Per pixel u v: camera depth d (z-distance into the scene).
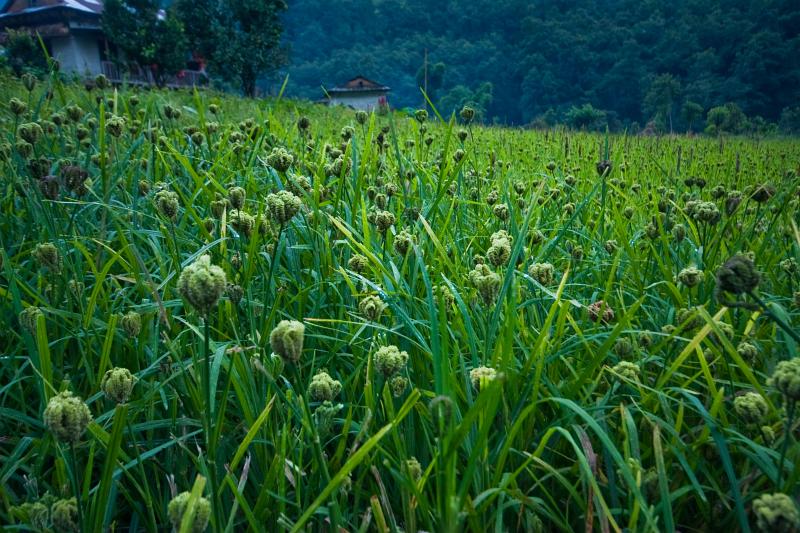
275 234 2.08
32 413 1.78
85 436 1.61
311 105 18.30
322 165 3.04
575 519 1.46
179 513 0.97
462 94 123.56
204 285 1.09
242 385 1.53
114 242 2.77
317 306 2.09
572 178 4.09
